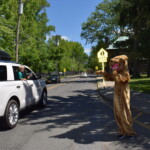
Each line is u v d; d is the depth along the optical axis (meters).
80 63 131.00
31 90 7.85
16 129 6.01
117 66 4.76
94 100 11.83
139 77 33.62
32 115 7.92
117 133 5.46
